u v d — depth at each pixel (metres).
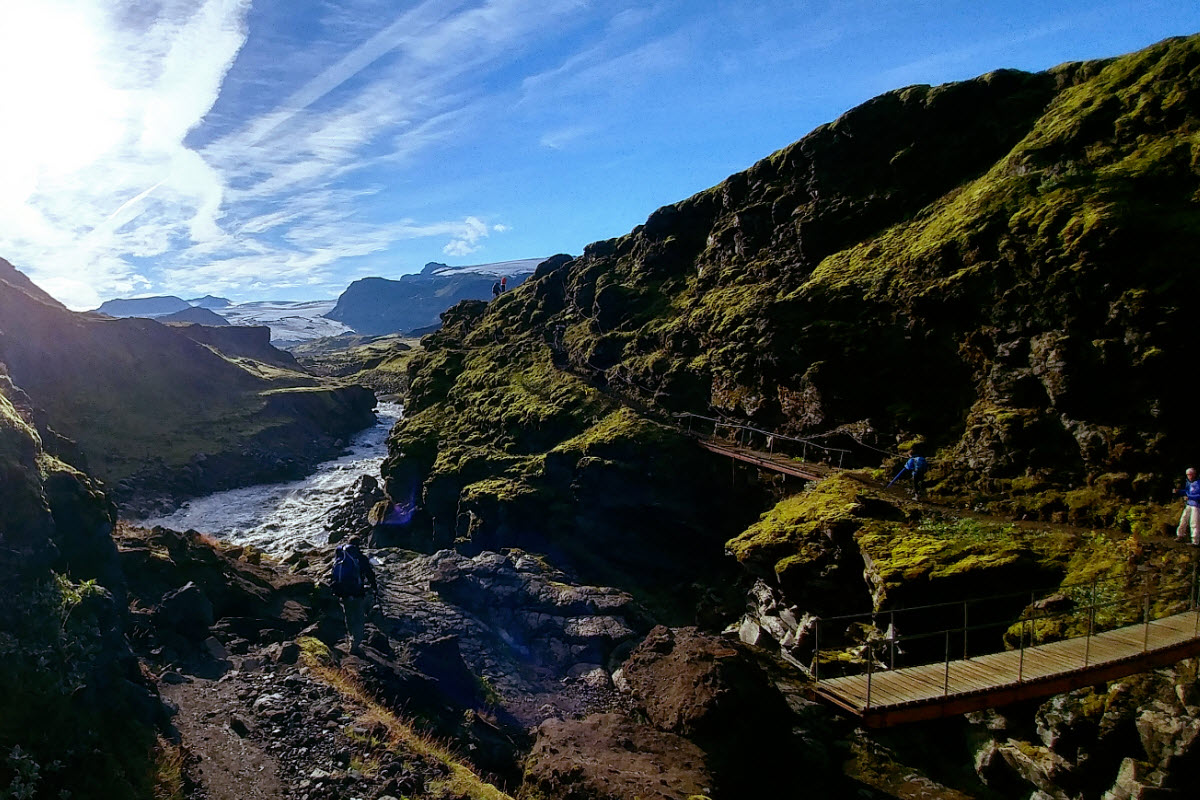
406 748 15.51
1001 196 29.94
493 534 40.91
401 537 49.09
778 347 35.44
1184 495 20.67
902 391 31.27
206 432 84.88
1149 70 29.03
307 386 110.56
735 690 20.80
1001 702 15.19
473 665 26.38
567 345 54.59
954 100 37.47
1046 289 25.84
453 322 78.00
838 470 30.50
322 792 13.13
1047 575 20.41
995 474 25.88
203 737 14.61
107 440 76.50
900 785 19.84
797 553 26.09
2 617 11.91
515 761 20.78
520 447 46.94
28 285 96.00
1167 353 22.00
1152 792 15.89
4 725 10.69
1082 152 29.17
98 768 11.59
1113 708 17.00
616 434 40.06
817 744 21.34
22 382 76.56
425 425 55.69
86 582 14.41
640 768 17.58
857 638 23.70
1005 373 27.11
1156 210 24.58
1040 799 18.00
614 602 30.58
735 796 18.25
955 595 21.06
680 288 50.72
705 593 33.97
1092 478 23.38
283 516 62.09
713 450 36.75
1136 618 17.77
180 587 22.16
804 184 43.25
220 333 130.12
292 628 23.25
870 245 36.50
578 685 26.03
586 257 63.81
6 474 13.12
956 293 29.27
